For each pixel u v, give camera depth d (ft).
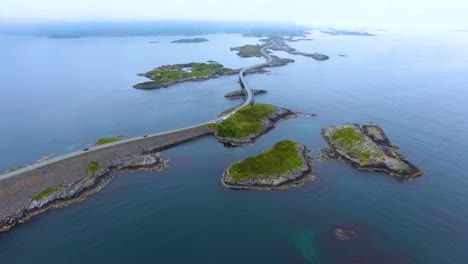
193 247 238.07
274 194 305.94
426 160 371.76
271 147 414.62
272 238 247.50
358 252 233.55
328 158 375.86
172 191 312.09
